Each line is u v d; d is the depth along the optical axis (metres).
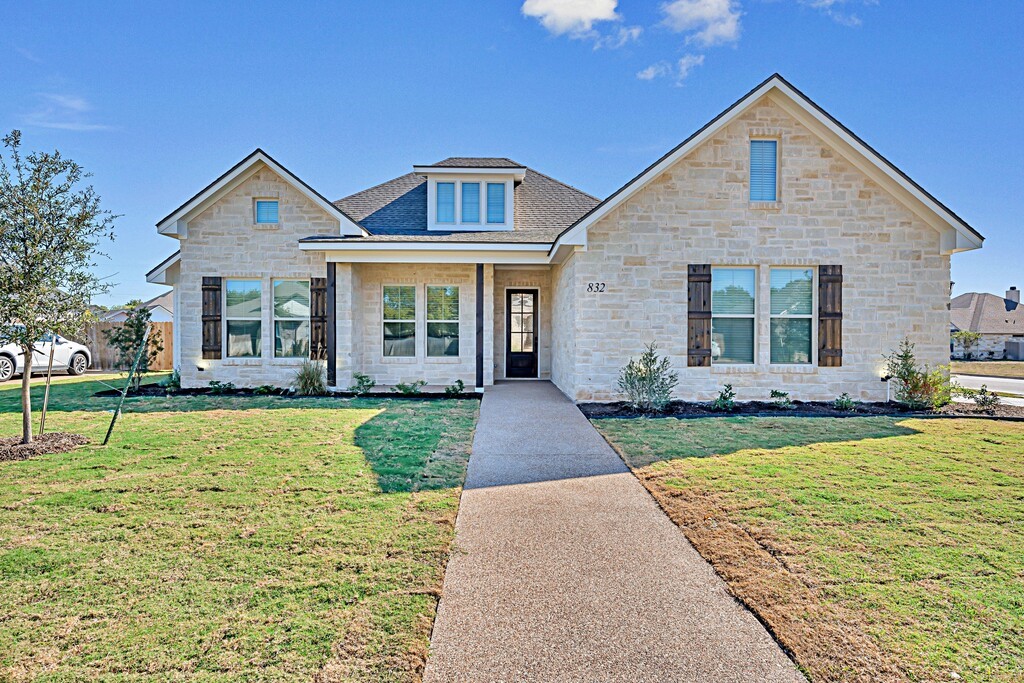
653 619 2.90
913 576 3.33
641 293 10.37
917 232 10.45
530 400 10.87
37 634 2.70
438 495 4.89
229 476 5.43
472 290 13.54
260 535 3.95
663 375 10.34
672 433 7.62
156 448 6.60
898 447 6.73
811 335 10.55
